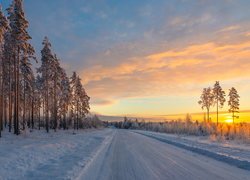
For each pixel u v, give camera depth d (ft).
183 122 244.83
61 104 246.06
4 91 180.14
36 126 239.91
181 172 40.50
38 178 34.86
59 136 136.77
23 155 54.34
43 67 189.26
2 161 45.62
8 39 144.77
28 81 192.13
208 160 54.80
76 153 65.21
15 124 119.85
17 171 39.29
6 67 157.28
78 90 294.25
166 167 45.55
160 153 68.49
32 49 135.44
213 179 34.94
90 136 150.20
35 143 84.38
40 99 281.54
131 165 47.98
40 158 53.06
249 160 48.88
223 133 143.95
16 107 121.49
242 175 37.65
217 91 278.67
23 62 167.12
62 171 39.88
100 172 40.73
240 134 127.03
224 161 53.01
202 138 139.13
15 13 128.67
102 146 86.58
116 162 51.90
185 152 71.15
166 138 134.00
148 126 422.00
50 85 201.87
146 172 40.78
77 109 288.30
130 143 104.78
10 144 79.56
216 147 79.56
